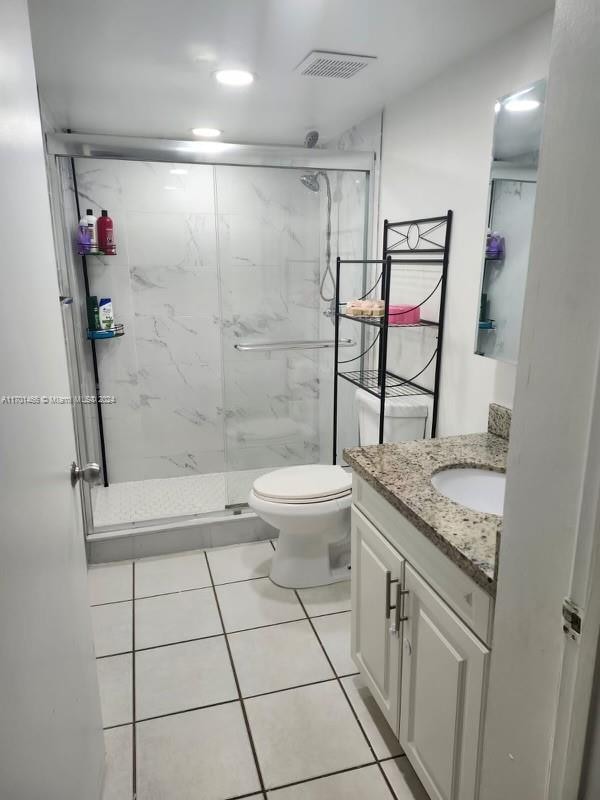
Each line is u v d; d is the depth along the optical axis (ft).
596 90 1.95
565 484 2.23
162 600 7.46
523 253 5.15
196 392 11.19
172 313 10.74
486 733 3.08
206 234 10.47
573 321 2.12
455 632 3.74
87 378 10.21
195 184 10.20
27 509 2.97
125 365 10.73
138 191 10.07
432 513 4.09
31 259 3.33
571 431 2.17
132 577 8.04
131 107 8.07
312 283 10.73
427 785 4.38
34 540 3.07
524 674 2.65
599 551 2.03
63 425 4.01
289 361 11.08
